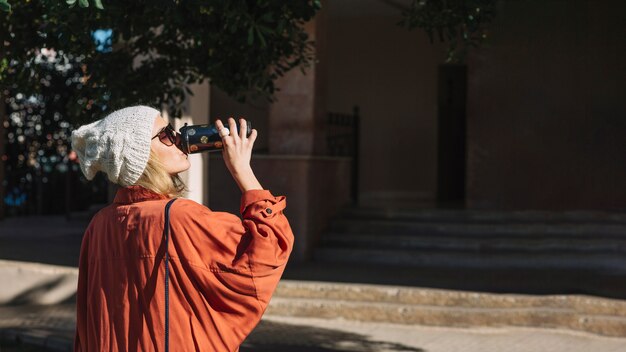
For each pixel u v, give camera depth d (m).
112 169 2.28
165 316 2.22
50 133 15.67
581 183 11.02
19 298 8.77
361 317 7.67
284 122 9.86
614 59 10.86
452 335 7.15
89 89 5.03
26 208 15.84
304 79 9.77
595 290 7.79
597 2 10.95
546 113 11.25
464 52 5.39
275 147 9.91
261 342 6.87
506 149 11.47
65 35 4.42
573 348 6.62
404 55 14.47
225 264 2.21
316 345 6.78
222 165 9.91
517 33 11.40
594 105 10.98
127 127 2.29
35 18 4.65
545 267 9.12
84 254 2.46
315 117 9.88
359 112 14.71
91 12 4.33
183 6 4.50
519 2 11.40
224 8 4.41
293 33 5.07
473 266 9.32
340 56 14.87
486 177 11.57
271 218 2.27
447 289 7.83
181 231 2.24
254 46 4.97
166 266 2.23
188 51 5.15
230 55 5.04
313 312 7.80
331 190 10.62
